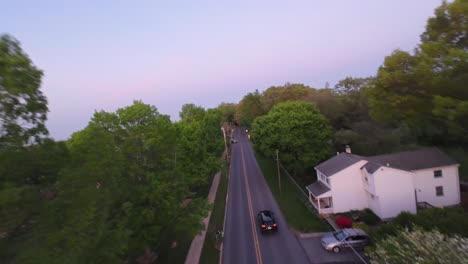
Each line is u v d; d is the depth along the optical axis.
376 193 24.66
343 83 58.16
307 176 38.75
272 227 24.39
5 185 6.95
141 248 16.48
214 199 35.53
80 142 11.25
